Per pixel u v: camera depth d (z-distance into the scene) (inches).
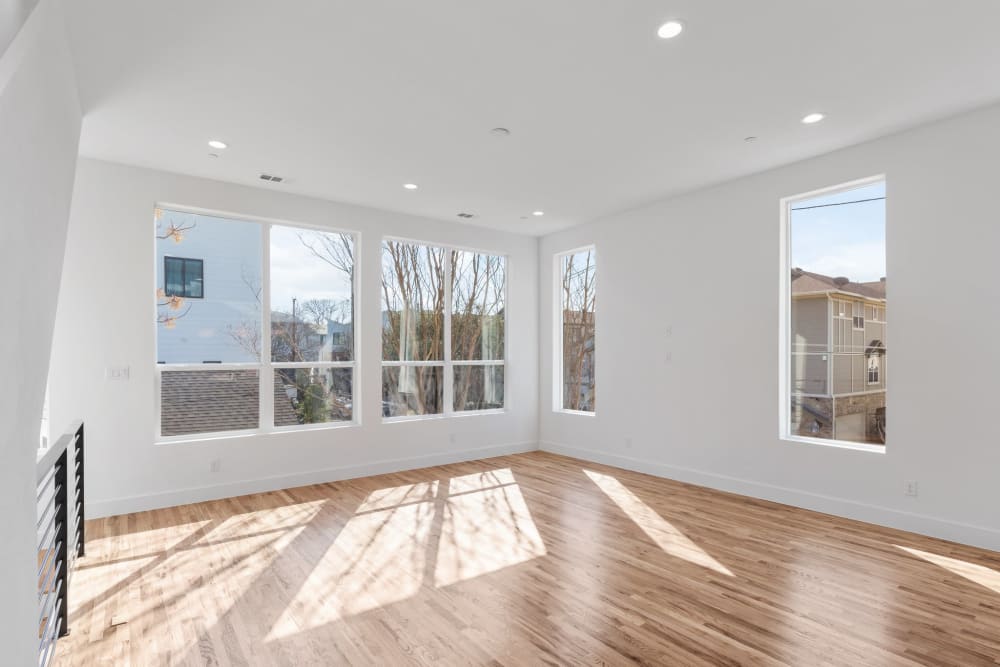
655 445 230.5
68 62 101.6
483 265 279.6
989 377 141.6
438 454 253.0
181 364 193.0
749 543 148.4
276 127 149.7
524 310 290.4
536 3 96.3
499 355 285.1
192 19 99.5
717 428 207.0
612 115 143.3
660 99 134.3
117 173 178.7
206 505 185.9
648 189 210.8
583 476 229.6
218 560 137.9
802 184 180.5
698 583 123.3
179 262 194.1
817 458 177.3
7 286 55.6
